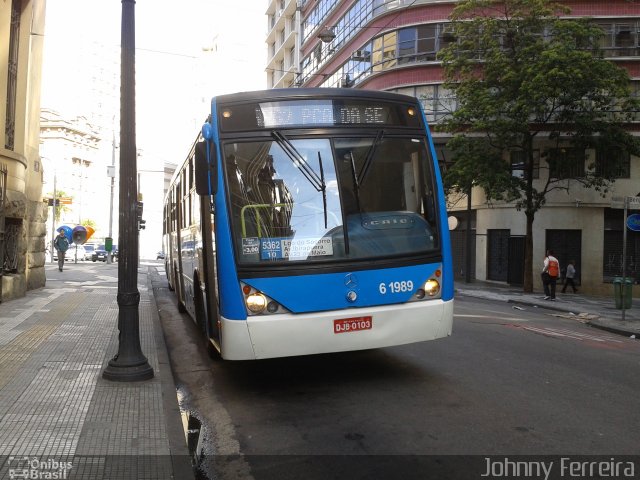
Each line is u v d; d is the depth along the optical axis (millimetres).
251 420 5691
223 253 5988
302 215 6148
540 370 7750
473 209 29875
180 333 11078
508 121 21141
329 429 5340
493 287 26062
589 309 18016
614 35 26734
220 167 6137
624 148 21656
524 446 4840
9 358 7500
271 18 63250
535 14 21641
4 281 13055
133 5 6938
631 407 6035
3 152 12484
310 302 5996
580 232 26281
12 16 13680
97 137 102250
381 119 6645
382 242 6316
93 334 9336
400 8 29031
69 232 31828
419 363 7957
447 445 4871
